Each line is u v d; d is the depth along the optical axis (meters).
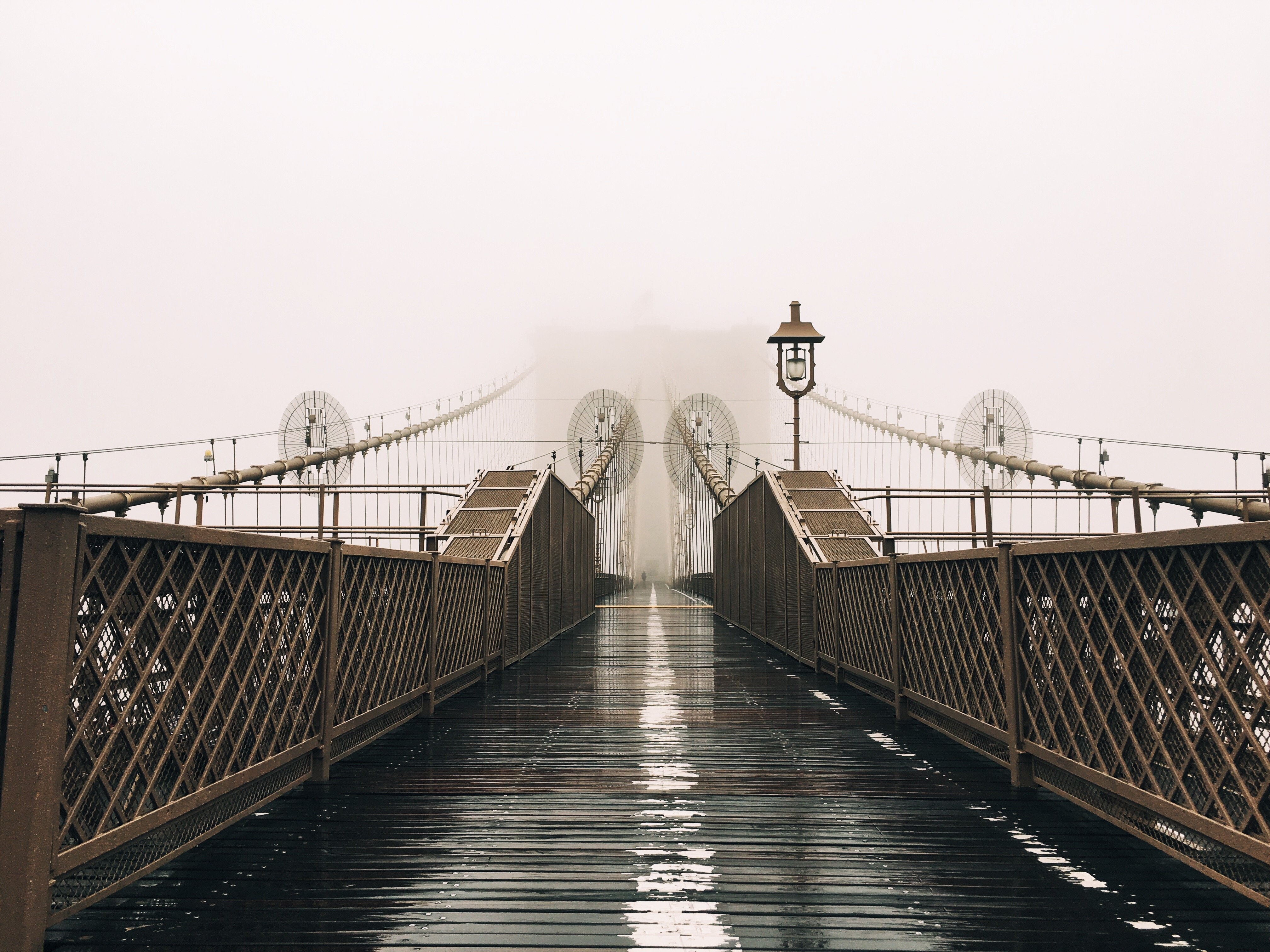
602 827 2.48
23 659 1.44
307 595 2.80
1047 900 1.93
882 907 1.90
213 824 2.21
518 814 2.60
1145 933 1.76
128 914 1.83
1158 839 2.07
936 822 2.54
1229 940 1.72
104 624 1.59
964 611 3.39
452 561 4.98
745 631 10.79
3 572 1.45
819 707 4.76
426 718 4.39
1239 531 1.54
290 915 1.83
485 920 1.81
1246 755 1.65
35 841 1.43
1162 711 1.94
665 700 5.07
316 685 2.93
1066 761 2.50
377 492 8.18
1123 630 2.06
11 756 1.44
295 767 2.82
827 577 6.21
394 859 2.18
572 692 5.42
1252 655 1.55
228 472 11.69
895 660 4.37
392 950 1.66
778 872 2.11
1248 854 1.61
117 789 1.69
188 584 1.92
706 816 2.59
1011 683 2.88
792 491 8.42
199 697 2.04
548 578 9.30
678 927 1.78
